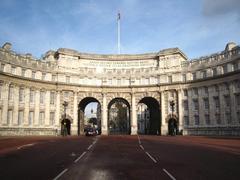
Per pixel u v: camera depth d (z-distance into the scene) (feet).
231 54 212.84
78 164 58.44
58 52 256.73
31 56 231.30
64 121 247.50
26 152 81.41
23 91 220.23
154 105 277.64
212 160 65.98
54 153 79.30
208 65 230.48
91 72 265.54
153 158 69.62
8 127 201.46
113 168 53.57
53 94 245.86
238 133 201.16
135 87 263.29
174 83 248.32
